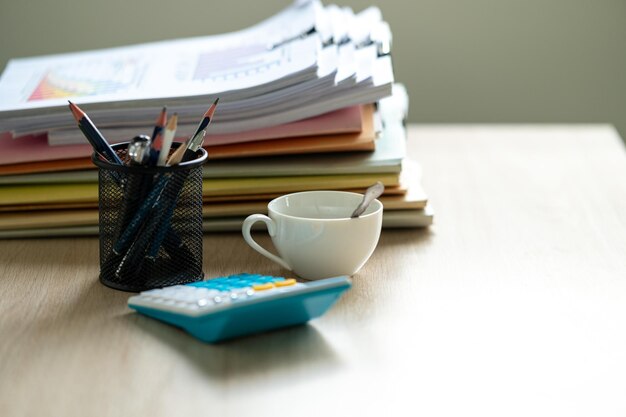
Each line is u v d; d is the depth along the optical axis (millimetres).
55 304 1027
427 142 1597
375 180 1185
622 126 2387
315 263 1071
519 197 1333
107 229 1068
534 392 895
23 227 1188
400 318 1004
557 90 2367
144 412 863
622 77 2350
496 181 1398
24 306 1022
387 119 1358
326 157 1203
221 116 1173
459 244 1179
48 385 896
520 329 988
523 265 1124
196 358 934
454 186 1376
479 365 929
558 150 1549
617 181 1396
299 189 1183
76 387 893
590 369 927
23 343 956
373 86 1169
